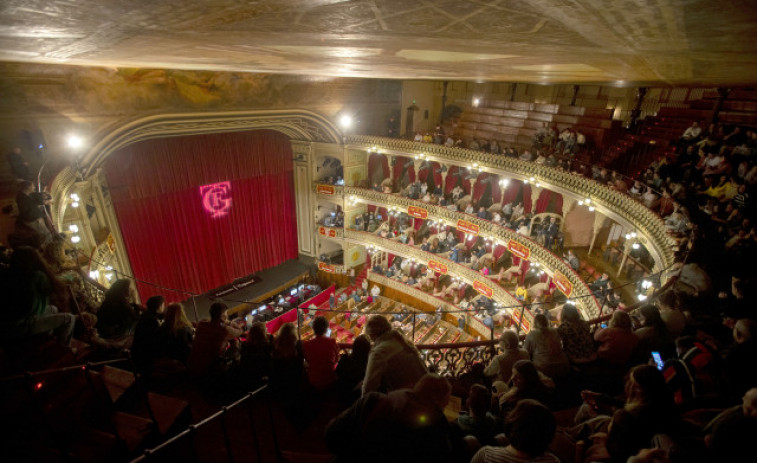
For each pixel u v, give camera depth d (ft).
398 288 86.17
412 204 80.59
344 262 92.07
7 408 12.55
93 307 25.54
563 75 15.94
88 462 12.12
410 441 8.50
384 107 87.76
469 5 3.44
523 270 67.36
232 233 81.71
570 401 17.79
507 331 19.52
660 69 9.93
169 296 73.36
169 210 70.13
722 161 36.83
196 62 15.43
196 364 18.66
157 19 4.58
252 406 18.01
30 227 26.32
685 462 9.58
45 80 44.60
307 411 17.51
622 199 44.45
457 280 82.17
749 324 13.83
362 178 90.84
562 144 61.11
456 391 21.18
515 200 74.90
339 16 4.39
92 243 52.54
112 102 51.42
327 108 79.05
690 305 21.43
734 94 48.11
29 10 3.82
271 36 6.34
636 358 18.89
